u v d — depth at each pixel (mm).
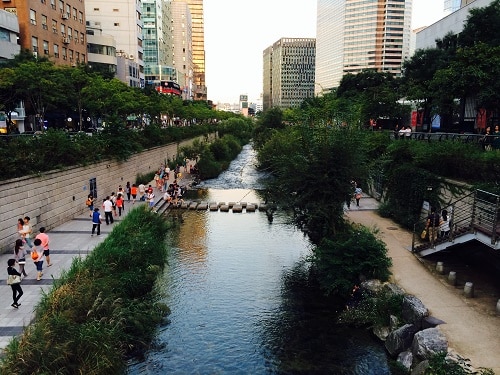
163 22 120750
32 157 20391
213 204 34688
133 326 13281
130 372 11914
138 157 39188
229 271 20281
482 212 16234
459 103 36500
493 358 10602
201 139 78438
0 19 37906
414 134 30094
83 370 9891
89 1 82312
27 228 16953
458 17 41312
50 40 48219
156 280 18375
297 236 26391
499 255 16688
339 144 19734
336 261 17125
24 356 9312
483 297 14453
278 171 22688
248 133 113562
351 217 26234
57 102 36812
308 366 12469
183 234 26641
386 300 14617
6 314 12078
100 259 15414
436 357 10188
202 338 14023
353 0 154250
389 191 27172
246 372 12133
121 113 49062
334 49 169750
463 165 20391
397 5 149000
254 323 15148
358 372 12070
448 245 16656
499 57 22844
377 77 52000
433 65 35969
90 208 25172
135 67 82312
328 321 15281
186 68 154000
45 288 13961
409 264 17844
